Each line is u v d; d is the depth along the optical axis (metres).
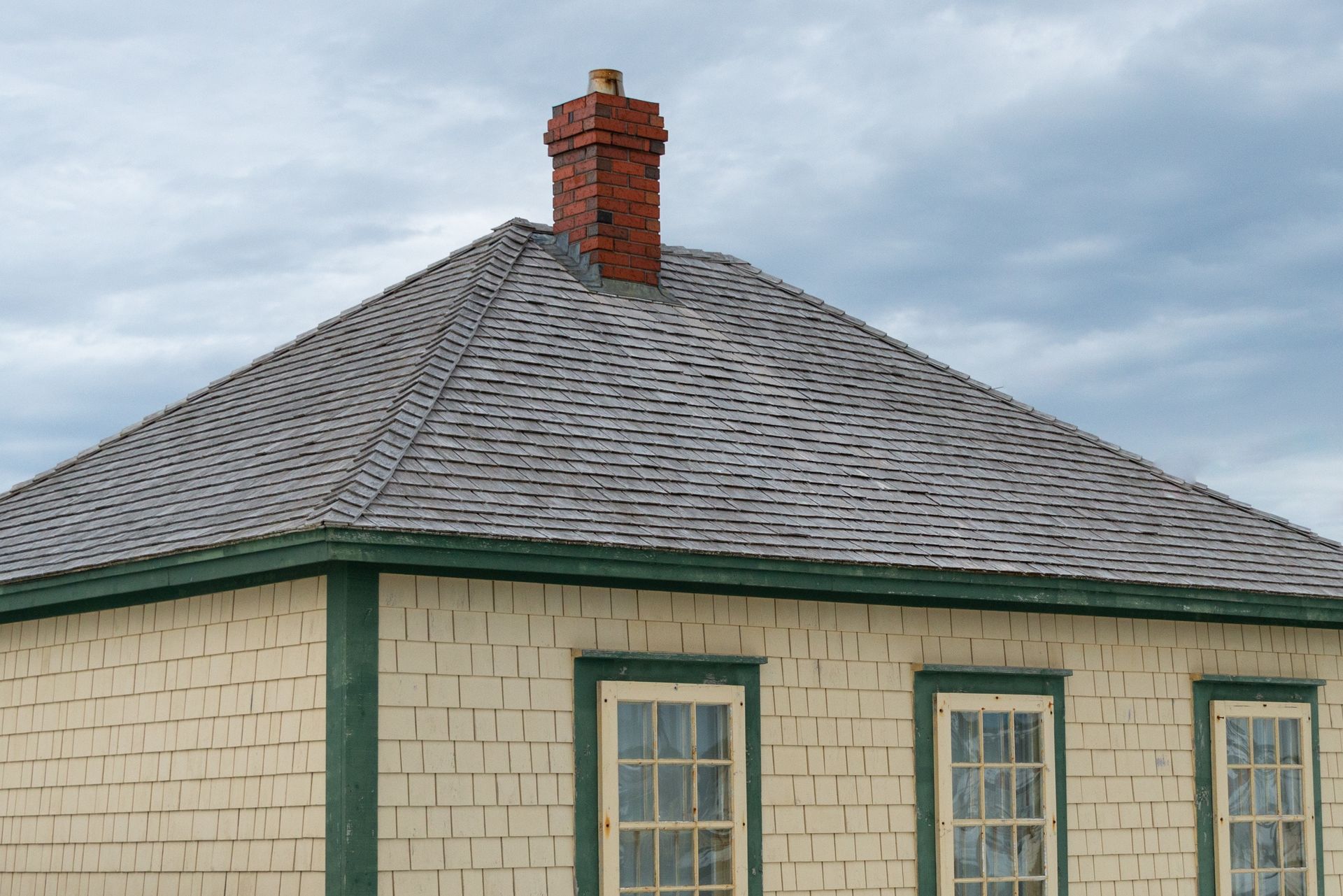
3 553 12.48
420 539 9.57
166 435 13.39
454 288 13.20
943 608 12.17
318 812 9.66
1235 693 13.56
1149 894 12.81
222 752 10.39
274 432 11.90
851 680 11.63
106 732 11.31
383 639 9.80
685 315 14.01
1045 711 12.52
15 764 12.02
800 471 12.20
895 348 15.20
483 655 10.13
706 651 11.02
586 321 13.09
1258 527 14.69
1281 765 13.80
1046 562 12.33
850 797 11.48
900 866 11.63
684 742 10.88
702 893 10.81
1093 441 15.08
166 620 11.03
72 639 11.77
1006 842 12.23
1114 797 12.77
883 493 12.43
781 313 14.90
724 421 12.48
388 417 10.80
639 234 14.20
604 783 10.41
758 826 11.03
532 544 9.91
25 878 11.70
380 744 9.69
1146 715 13.07
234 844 10.16
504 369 11.88
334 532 9.31
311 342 13.85
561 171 14.41
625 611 10.73
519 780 10.14
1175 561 13.29
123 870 10.95
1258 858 13.51
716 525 10.94
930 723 11.94
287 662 10.06
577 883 10.27
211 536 10.24
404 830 9.67
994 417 14.68
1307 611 13.70
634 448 11.55
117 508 12.20
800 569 10.99
